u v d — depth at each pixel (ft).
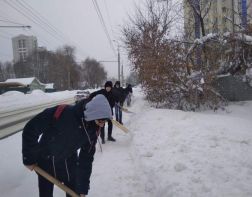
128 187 14.92
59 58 275.39
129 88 61.67
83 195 11.11
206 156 16.25
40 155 10.34
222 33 40.14
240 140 18.53
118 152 21.39
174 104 42.39
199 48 40.14
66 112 10.03
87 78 312.50
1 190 15.08
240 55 40.22
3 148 24.84
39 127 9.92
